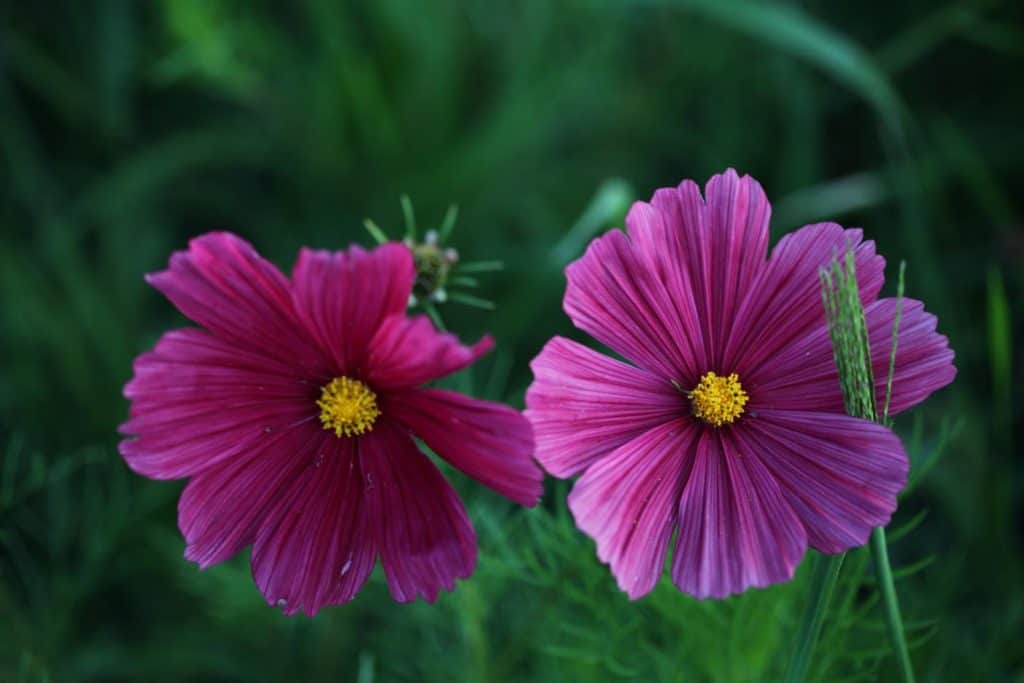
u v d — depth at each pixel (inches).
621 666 19.3
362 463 15.3
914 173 26.5
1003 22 27.7
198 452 15.0
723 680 19.0
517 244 27.0
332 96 27.0
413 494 15.2
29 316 24.7
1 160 27.6
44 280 26.1
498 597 20.4
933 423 24.6
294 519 15.3
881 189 26.7
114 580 23.0
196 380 14.9
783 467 15.0
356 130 27.4
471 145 26.8
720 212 15.2
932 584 21.9
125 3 27.6
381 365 14.9
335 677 22.5
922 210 26.9
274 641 22.5
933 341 14.9
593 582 18.3
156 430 14.9
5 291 25.3
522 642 19.5
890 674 20.1
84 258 27.7
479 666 19.4
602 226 25.7
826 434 14.9
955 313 26.7
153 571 23.5
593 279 15.1
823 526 14.7
